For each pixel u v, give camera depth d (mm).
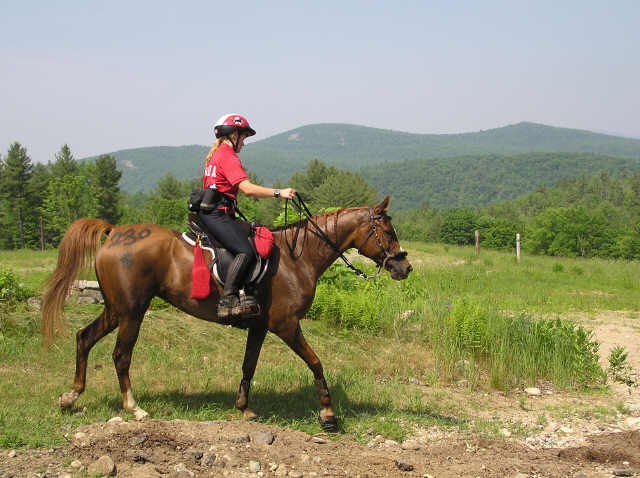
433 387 7457
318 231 5590
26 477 3973
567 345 8383
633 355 9523
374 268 13500
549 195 184625
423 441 5453
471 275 18422
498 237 94938
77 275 5180
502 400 7117
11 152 71812
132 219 76250
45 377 6348
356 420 5801
